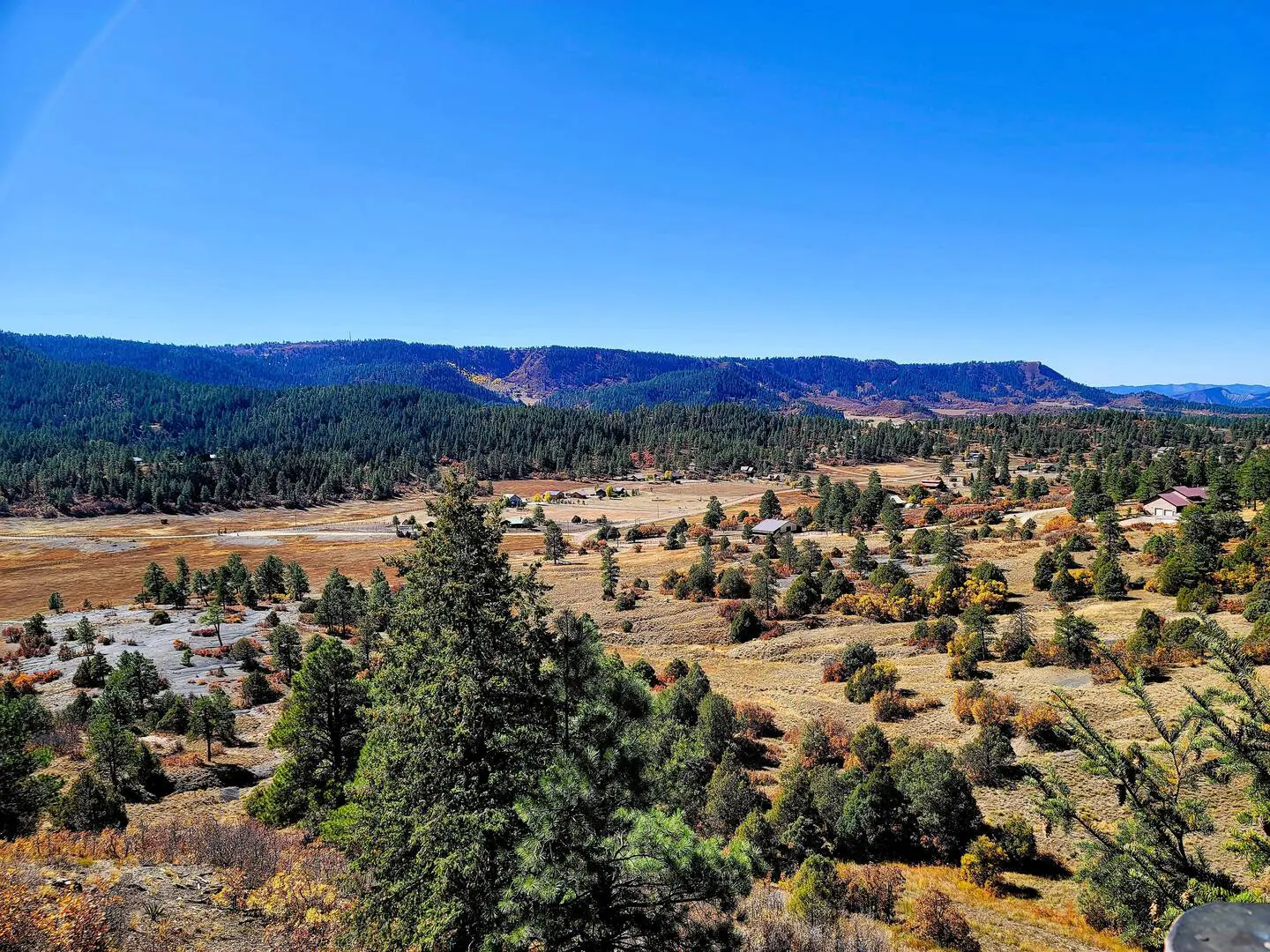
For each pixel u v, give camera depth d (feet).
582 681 45.96
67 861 48.44
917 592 218.38
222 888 49.62
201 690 182.91
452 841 40.55
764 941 54.19
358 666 83.97
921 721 136.67
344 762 79.51
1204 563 182.70
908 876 88.84
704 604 258.98
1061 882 85.05
